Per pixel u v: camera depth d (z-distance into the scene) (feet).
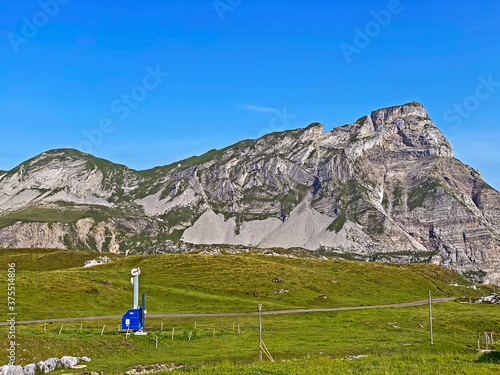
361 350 234.99
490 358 200.34
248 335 280.10
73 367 169.68
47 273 521.24
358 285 602.03
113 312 407.03
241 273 586.04
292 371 156.76
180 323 353.72
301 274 602.03
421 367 168.66
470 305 524.52
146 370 171.53
